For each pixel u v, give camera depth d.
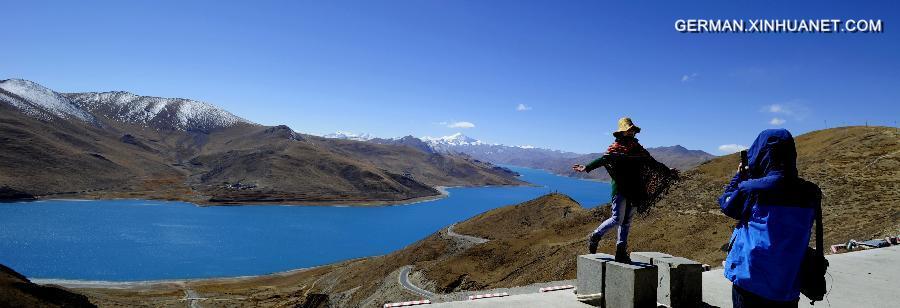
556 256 67.31
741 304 3.75
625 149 5.61
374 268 107.56
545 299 5.97
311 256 153.38
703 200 62.34
